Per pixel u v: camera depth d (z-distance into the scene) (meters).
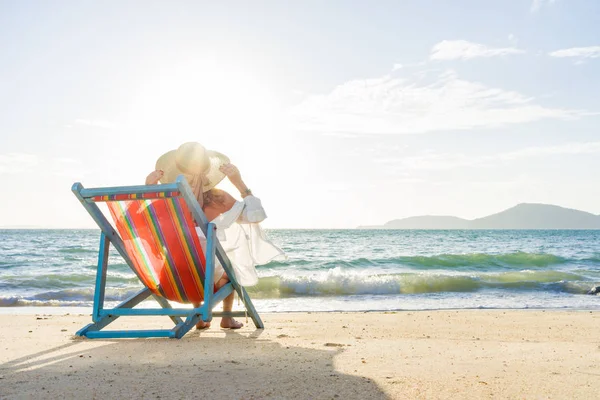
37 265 22.80
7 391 2.76
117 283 15.04
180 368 3.35
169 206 4.32
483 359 3.80
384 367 3.42
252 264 5.00
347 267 21.39
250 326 5.76
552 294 11.99
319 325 6.06
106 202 4.38
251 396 2.65
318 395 2.67
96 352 3.96
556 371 3.33
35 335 5.00
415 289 12.95
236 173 4.69
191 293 4.82
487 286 13.45
